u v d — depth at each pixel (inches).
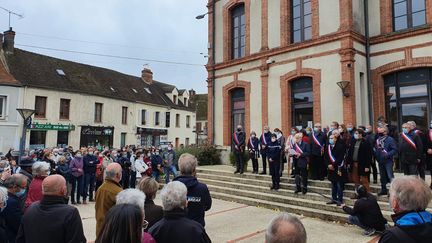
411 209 91.4
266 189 417.4
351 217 285.1
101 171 460.1
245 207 389.4
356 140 340.2
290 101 553.6
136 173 495.5
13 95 881.5
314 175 403.9
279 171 410.9
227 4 665.6
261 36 597.9
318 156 397.4
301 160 374.0
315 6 524.1
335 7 500.1
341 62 483.5
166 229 118.8
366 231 271.9
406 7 477.4
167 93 1557.6
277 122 561.9
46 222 126.8
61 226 126.6
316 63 516.1
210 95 684.7
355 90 479.8
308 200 364.8
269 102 576.1
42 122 930.1
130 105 1249.4
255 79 603.5
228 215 349.4
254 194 414.3
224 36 668.1
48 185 132.9
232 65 644.7
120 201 112.7
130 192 116.6
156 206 150.6
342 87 469.7
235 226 307.0
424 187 92.7
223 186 474.3
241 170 487.5
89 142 1061.1
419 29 450.9
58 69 1070.4
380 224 267.7
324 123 498.9
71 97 1013.8
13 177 185.9
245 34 629.3
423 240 85.9
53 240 125.5
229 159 614.9
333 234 277.6
